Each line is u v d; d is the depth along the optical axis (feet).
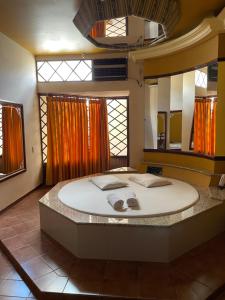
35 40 11.31
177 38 10.01
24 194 12.34
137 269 6.32
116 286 5.71
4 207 10.50
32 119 13.30
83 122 14.75
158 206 7.61
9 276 6.59
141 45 11.12
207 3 7.84
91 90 13.61
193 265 6.49
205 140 10.27
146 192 9.09
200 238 7.52
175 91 11.30
